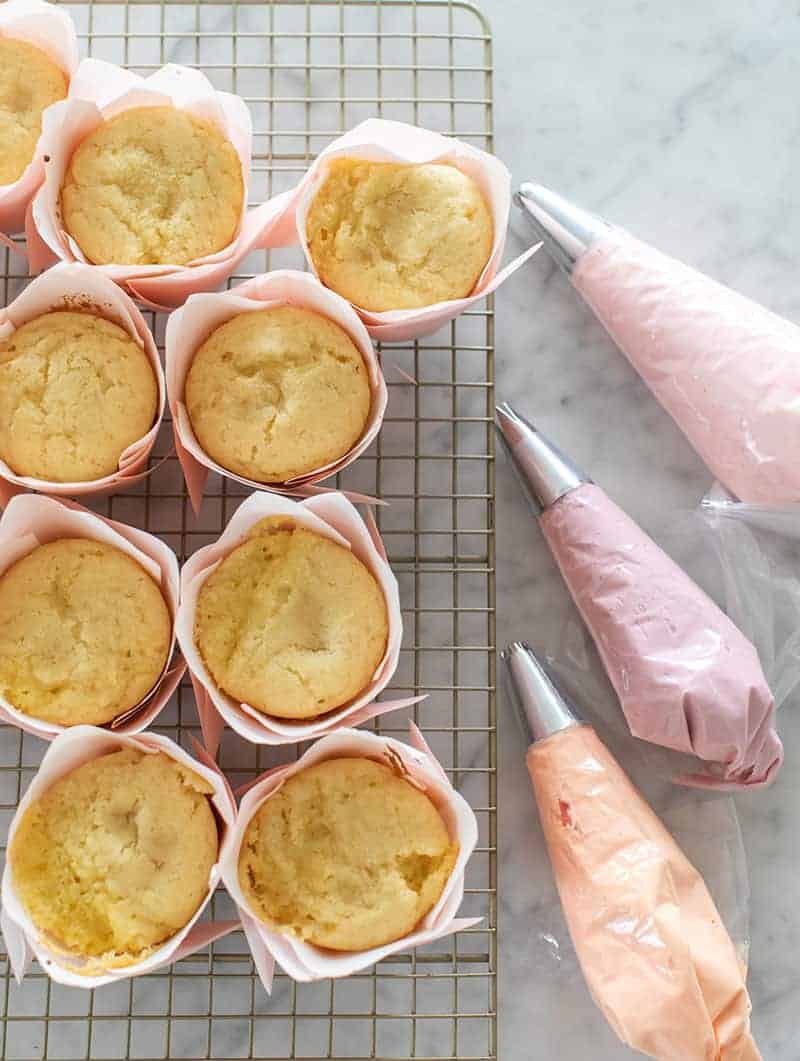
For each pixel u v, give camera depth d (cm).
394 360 54
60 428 46
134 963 43
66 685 45
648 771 54
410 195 48
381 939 44
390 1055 52
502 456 54
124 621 46
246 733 45
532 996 53
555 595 54
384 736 49
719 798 54
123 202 47
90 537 47
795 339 51
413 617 53
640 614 51
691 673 50
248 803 45
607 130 55
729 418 51
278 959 43
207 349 47
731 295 52
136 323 47
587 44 55
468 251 48
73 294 47
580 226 53
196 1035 52
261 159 54
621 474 55
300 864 45
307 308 48
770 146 56
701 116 55
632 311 52
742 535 54
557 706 52
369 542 46
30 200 48
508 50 55
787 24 55
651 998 49
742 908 53
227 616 46
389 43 55
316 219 48
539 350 55
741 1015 49
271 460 46
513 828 53
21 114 48
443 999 53
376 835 45
